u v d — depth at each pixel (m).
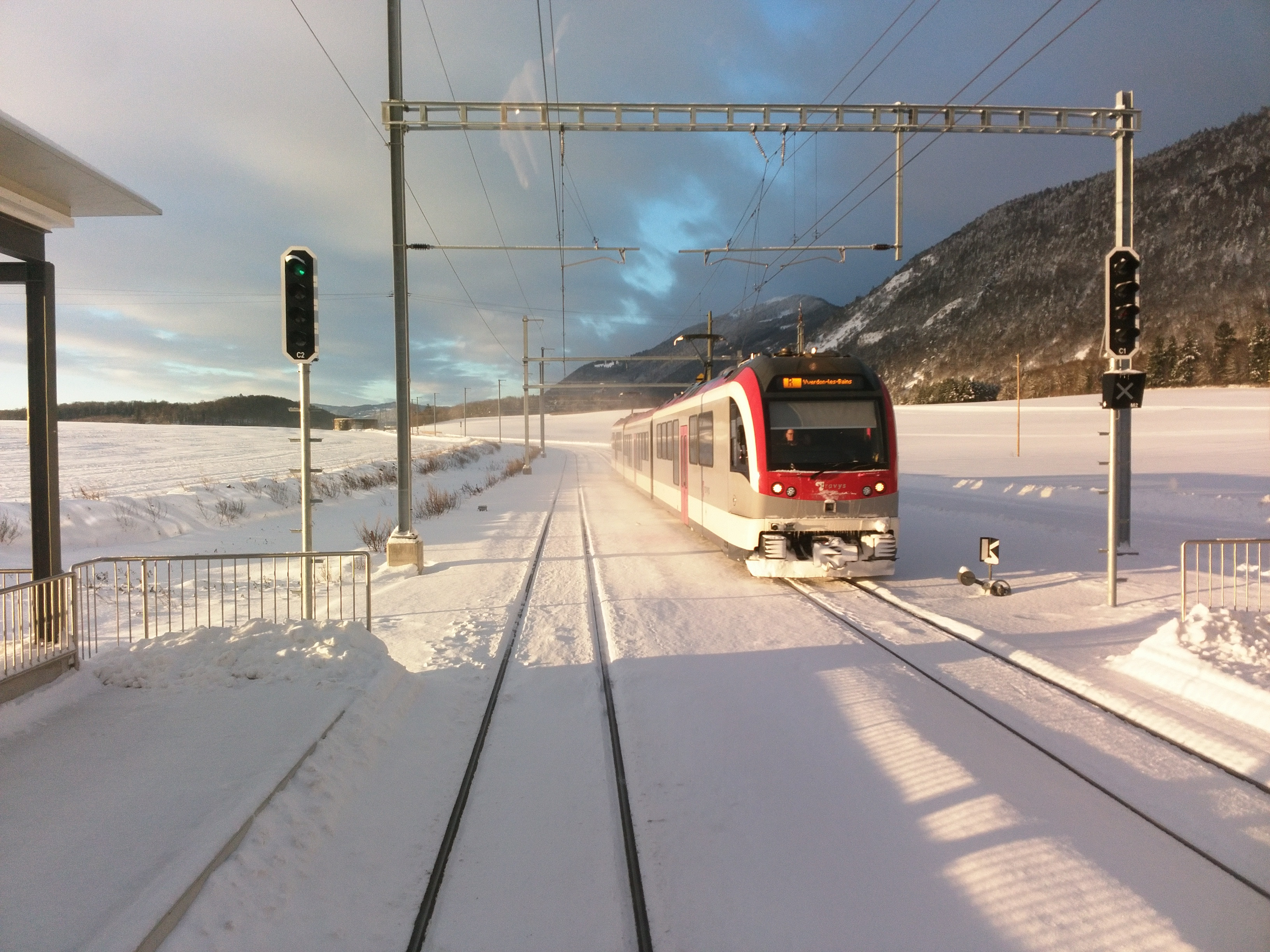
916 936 2.95
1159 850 3.53
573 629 7.90
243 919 2.89
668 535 15.69
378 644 5.97
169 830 3.27
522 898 3.25
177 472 33.72
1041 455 39.62
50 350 5.59
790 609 8.66
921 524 16.77
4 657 4.93
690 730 5.07
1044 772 4.34
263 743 4.20
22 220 5.43
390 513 20.59
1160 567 10.90
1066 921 3.02
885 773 4.34
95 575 8.29
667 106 10.87
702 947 2.91
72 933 2.59
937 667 6.32
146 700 4.96
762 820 3.87
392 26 11.03
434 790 4.25
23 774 3.85
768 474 10.01
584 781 4.36
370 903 3.18
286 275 7.87
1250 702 4.93
